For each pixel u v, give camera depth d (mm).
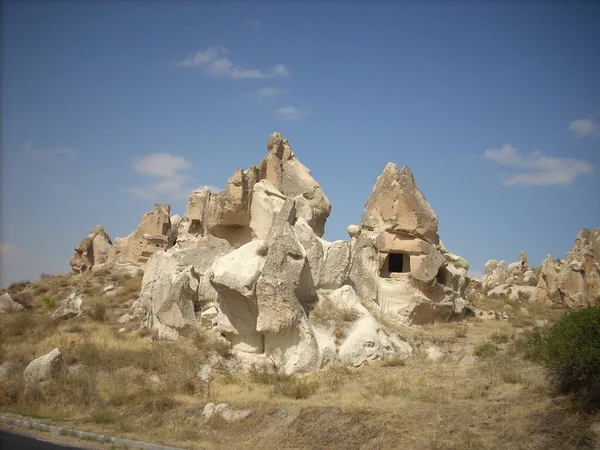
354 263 25547
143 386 19094
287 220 21875
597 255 33469
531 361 17891
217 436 15367
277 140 29047
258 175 27969
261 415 15727
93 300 29906
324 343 20391
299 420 14961
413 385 16625
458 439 12922
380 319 23781
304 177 28859
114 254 42031
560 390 14516
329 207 29203
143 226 39812
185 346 21359
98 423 17156
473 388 15750
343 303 22156
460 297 27125
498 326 25484
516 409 13727
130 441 15031
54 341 23453
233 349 21156
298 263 20766
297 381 18375
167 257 26734
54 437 16062
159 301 23672
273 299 20031
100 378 20125
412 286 25203
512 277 46531
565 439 12406
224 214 26406
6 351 23016
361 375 18812
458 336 23297
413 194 25781
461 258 29188
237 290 20500
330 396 16688
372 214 26734
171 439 15250
